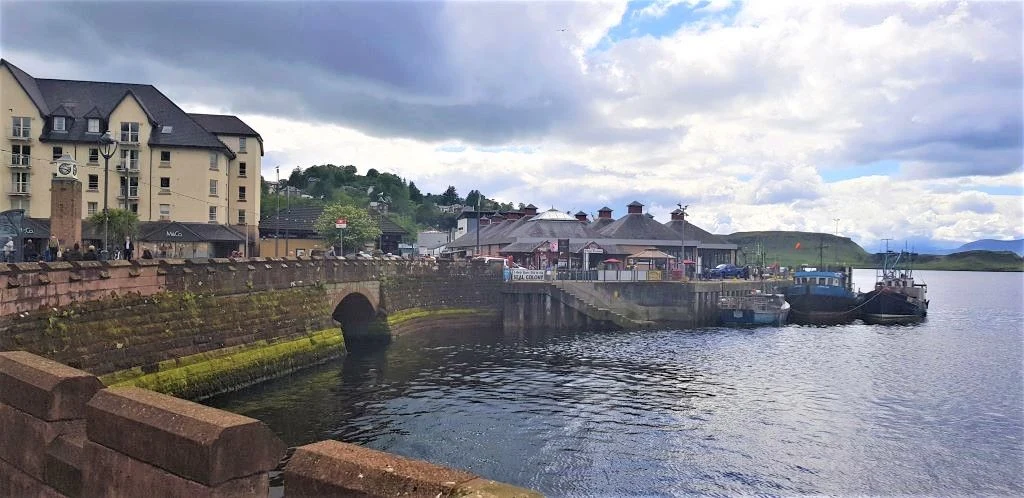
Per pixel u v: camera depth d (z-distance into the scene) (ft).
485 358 143.23
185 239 197.16
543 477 67.26
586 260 249.14
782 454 77.36
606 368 132.67
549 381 116.88
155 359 83.46
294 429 81.15
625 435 82.94
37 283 65.72
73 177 110.73
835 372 133.49
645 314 225.97
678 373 128.26
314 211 288.92
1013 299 435.94
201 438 15.51
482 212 422.41
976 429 90.12
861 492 66.54
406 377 117.08
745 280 270.46
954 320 269.23
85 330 72.02
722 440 82.12
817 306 257.55
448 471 13.60
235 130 253.03
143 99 233.96
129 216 166.71
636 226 294.25
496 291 211.82
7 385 22.00
